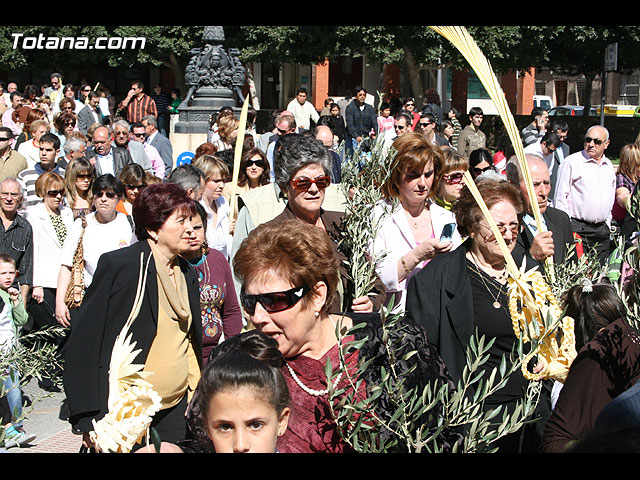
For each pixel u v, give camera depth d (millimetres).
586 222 9180
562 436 3092
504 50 29406
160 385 3996
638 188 3666
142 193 4125
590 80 35094
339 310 3818
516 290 3438
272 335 2795
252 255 2777
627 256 3471
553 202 9484
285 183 4297
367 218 4062
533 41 29656
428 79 38188
